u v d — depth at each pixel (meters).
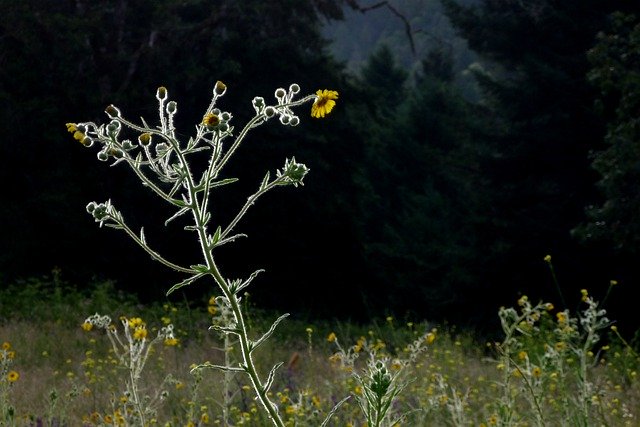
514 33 26.48
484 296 24.56
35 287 17.48
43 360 10.61
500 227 24.55
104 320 4.29
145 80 23.00
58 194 21.39
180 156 2.70
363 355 10.67
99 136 2.70
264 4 24.03
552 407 5.29
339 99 26.03
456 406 5.09
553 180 25.39
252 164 24.50
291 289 25.62
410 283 30.36
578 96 24.72
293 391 6.84
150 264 23.08
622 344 12.39
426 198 38.81
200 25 23.70
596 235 18.89
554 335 6.55
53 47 21.83
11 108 21.19
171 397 6.67
